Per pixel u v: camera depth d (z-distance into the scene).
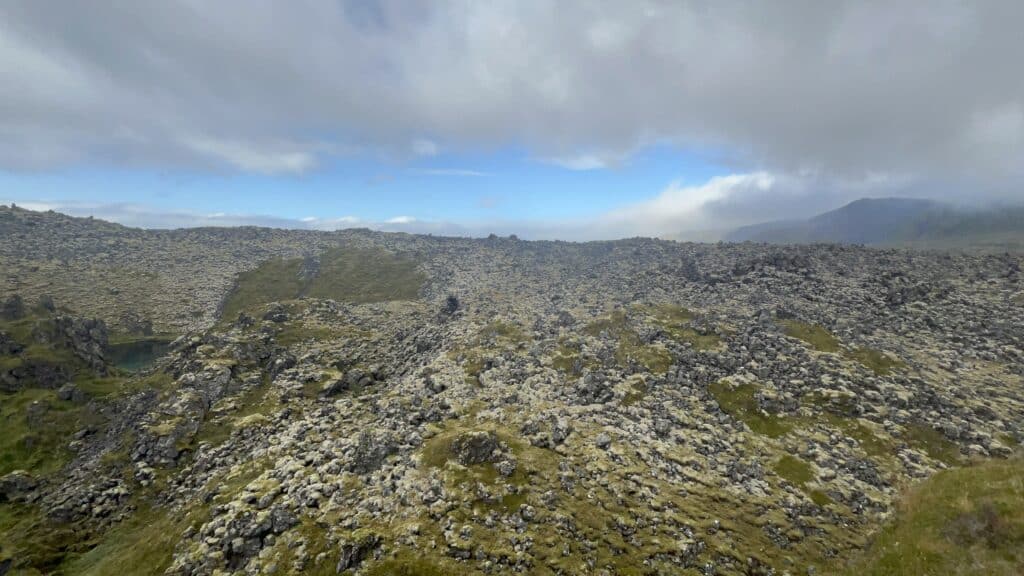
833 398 119.81
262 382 157.12
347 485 84.62
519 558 69.38
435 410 115.56
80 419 144.88
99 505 106.56
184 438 126.81
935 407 116.56
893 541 37.66
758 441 107.44
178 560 75.75
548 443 98.88
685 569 70.81
